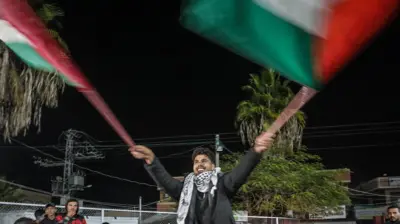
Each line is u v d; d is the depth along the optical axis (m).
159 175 2.43
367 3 0.91
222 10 1.00
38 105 13.30
